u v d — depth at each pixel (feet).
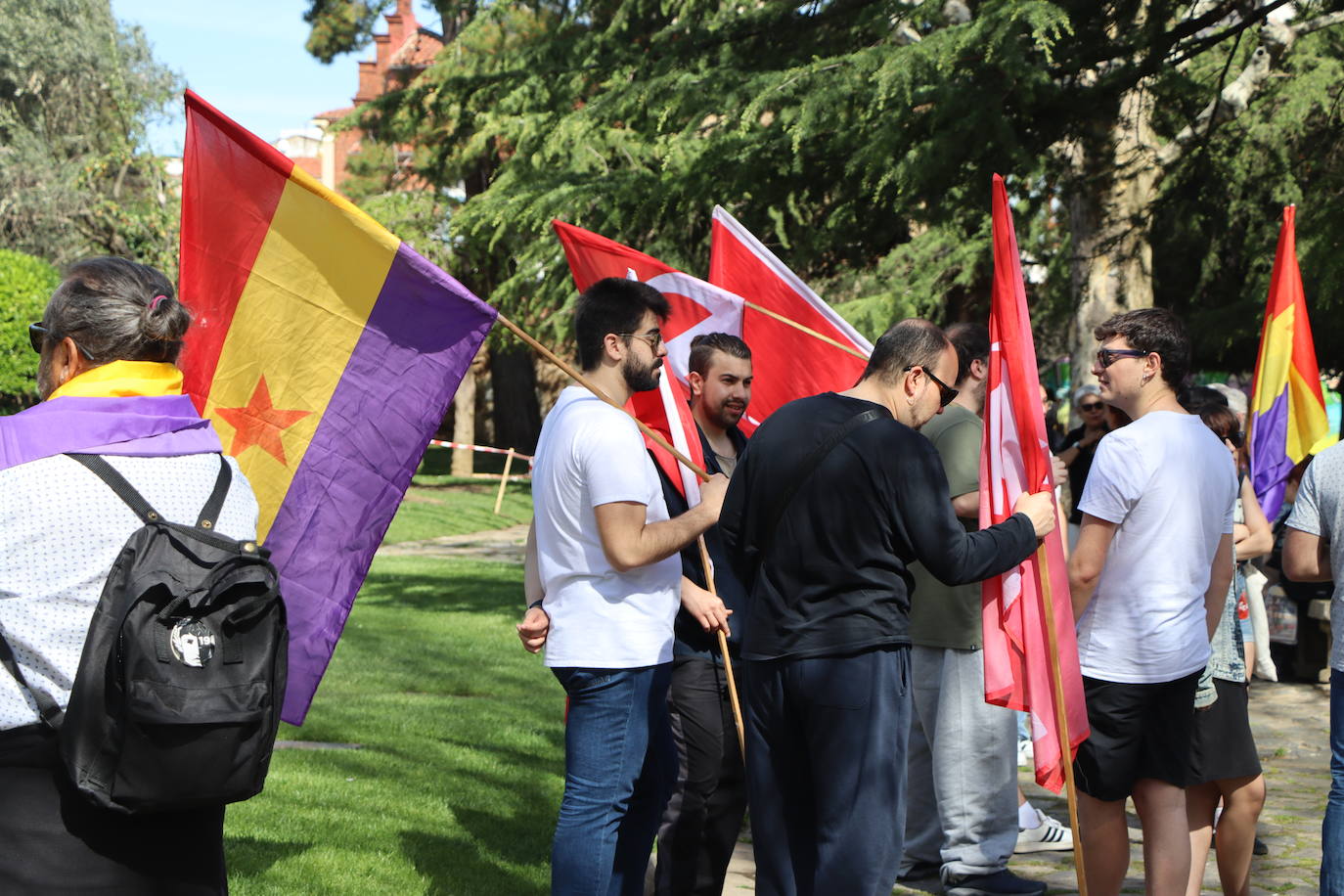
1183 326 12.87
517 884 15.21
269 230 12.39
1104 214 35.58
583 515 12.04
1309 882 16.25
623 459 11.85
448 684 30.32
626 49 39.52
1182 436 12.46
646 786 12.76
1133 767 12.44
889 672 11.23
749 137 32.96
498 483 104.83
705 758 13.73
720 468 15.28
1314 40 36.35
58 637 7.39
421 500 88.58
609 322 12.71
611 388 12.83
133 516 7.64
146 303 8.13
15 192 90.84
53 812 7.48
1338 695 12.31
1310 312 34.24
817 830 11.32
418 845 16.58
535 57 44.42
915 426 12.10
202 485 8.03
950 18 31.19
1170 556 12.27
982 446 12.89
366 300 12.39
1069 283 38.50
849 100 29.17
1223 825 14.12
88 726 7.25
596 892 11.94
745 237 18.15
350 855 15.89
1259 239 39.68
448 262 69.51
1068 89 28.55
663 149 35.14
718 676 13.84
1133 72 28.63
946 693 15.51
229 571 7.46
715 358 15.35
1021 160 27.20
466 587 50.06
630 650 12.05
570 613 12.15
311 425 12.46
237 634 7.51
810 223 35.65
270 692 7.59
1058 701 11.87
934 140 27.14
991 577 11.51
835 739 11.10
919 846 16.62
